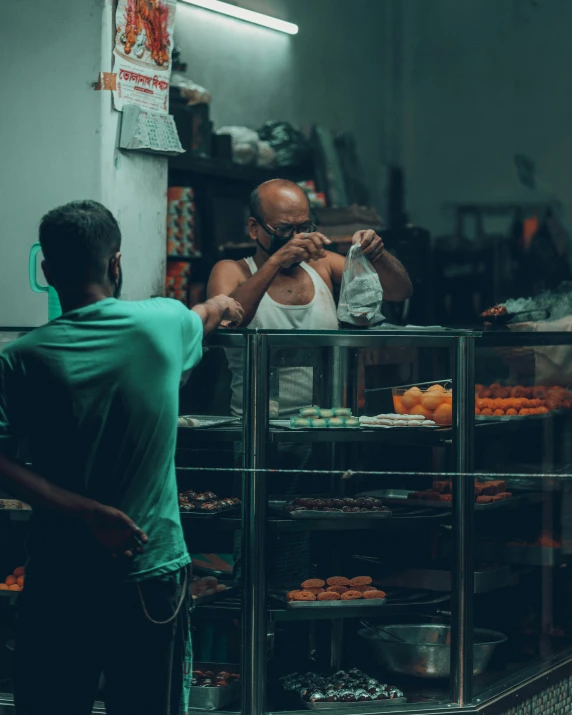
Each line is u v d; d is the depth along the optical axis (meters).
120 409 2.15
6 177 3.64
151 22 3.67
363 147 6.66
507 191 6.49
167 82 3.78
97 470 2.17
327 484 3.49
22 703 2.24
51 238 2.21
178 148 3.79
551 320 3.84
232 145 5.32
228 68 5.79
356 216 5.57
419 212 6.76
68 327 2.18
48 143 3.57
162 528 2.24
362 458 3.55
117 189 3.60
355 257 3.25
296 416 3.19
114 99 3.53
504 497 3.45
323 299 3.44
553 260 6.27
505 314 3.71
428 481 3.60
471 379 3.11
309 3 6.30
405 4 6.81
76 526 2.16
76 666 2.22
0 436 2.16
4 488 2.15
